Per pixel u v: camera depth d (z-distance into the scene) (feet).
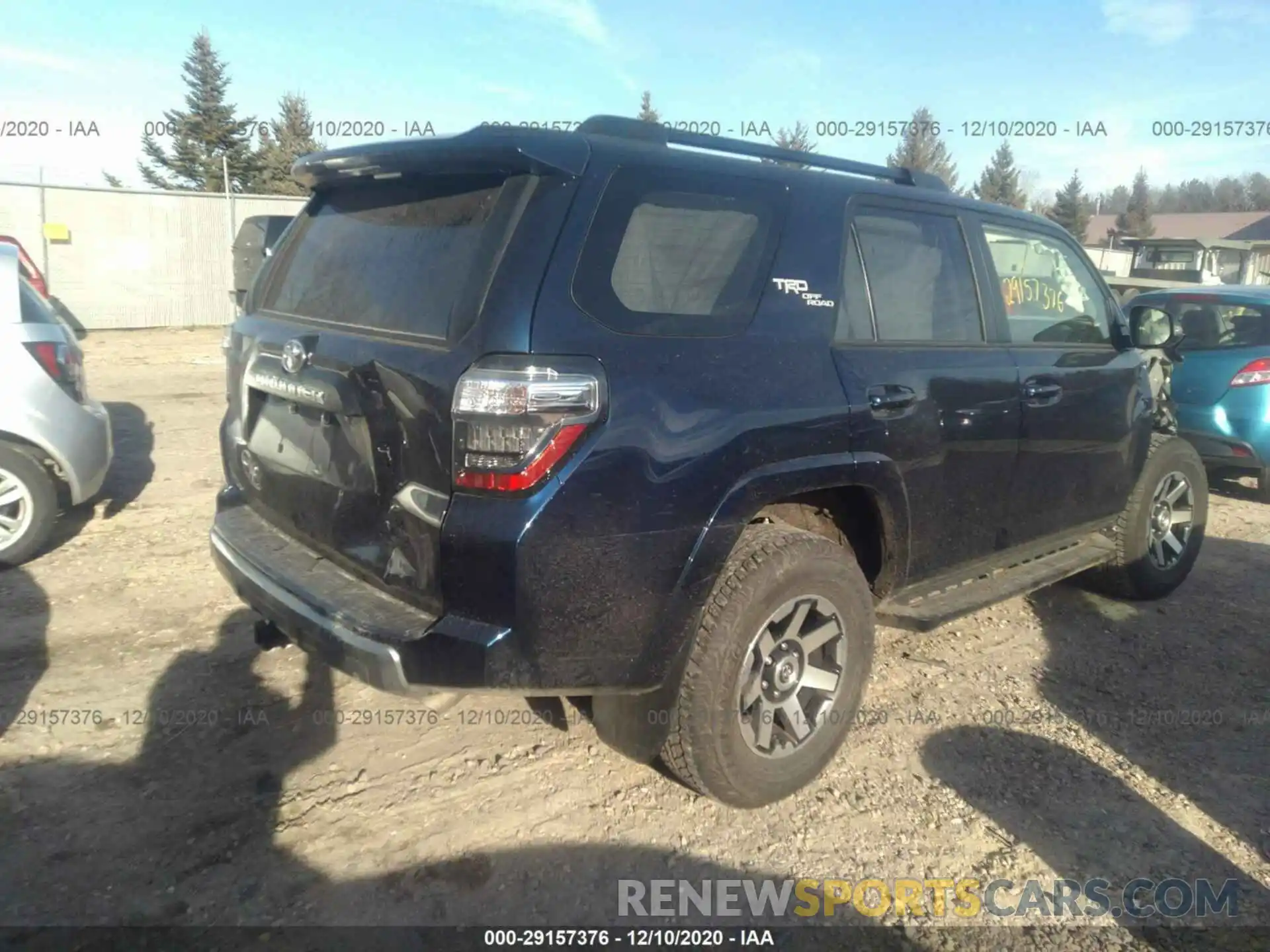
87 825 9.64
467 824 9.91
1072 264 14.73
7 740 11.03
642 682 8.97
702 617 9.32
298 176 11.25
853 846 9.86
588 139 9.12
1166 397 21.63
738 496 9.18
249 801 10.14
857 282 11.02
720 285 9.66
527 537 8.00
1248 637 15.48
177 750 10.99
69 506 18.62
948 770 11.29
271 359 10.34
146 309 57.00
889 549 11.25
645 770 11.05
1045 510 13.70
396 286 9.38
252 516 11.28
